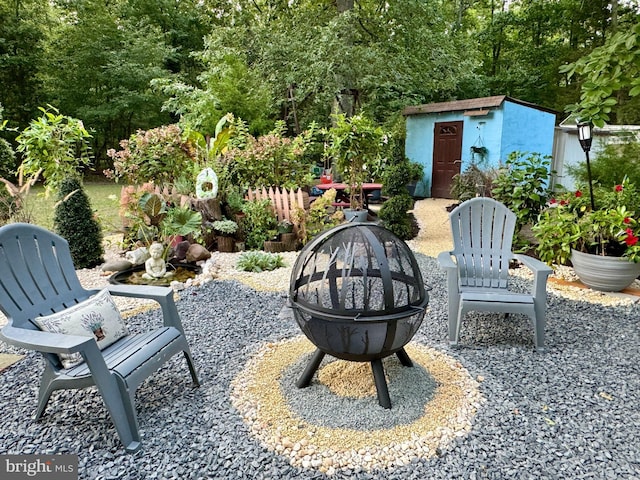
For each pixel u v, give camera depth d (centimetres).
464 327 350
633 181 587
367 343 221
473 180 841
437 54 1120
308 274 257
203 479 181
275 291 429
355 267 244
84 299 256
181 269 502
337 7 1138
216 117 1154
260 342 314
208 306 387
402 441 204
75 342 186
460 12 1564
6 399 241
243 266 504
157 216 519
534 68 1706
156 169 690
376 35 1159
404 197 696
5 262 220
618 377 269
